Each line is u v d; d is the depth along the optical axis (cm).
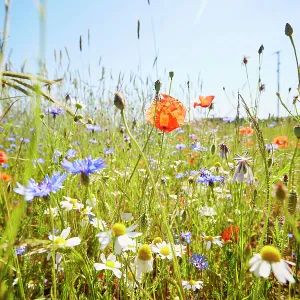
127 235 136
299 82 180
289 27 177
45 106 315
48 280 203
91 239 222
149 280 194
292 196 136
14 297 158
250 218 205
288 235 223
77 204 213
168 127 192
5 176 254
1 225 208
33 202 223
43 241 114
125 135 399
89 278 144
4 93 255
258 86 288
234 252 212
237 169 173
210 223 273
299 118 194
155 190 128
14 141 462
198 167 354
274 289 206
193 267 215
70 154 272
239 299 172
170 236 133
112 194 248
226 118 514
